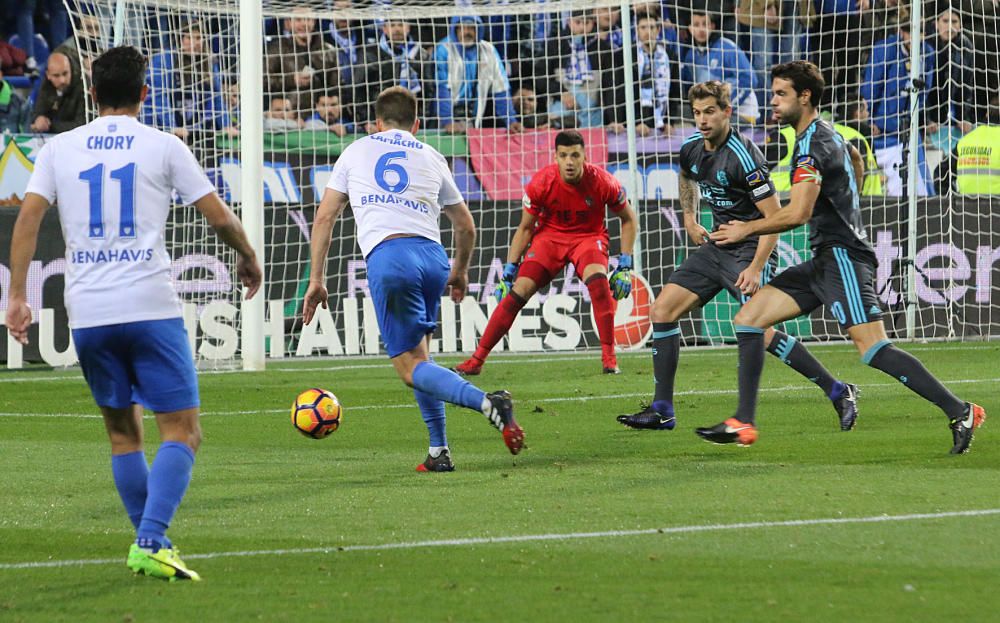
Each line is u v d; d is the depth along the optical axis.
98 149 14.53
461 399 19.33
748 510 18.00
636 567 14.52
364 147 21.59
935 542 15.65
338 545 16.03
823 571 14.19
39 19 64.38
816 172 23.23
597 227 40.22
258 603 13.08
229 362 45.78
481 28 62.44
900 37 59.94
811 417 29.20
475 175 57.69
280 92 60.38
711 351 48.34
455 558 15.15
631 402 33.06
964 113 59.41
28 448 25.78
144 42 54.09
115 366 14.57
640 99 61.19
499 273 50.34
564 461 23.25
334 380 40.28
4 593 13.62
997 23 60.34
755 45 61.72
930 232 50.81
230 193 55.41
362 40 61.56
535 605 12.86
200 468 22.89
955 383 35.81
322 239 21.67
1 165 49.34
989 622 12.03
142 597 13.39
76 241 14.45
